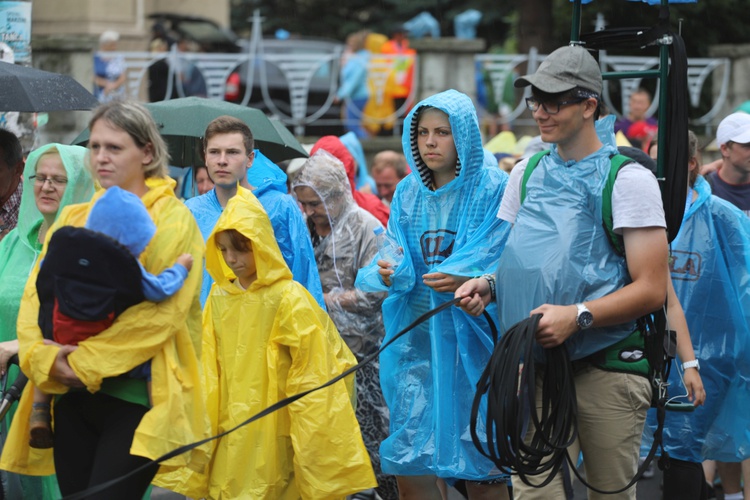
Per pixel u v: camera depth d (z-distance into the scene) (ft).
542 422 35.78
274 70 124.16
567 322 35.19
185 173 71.97
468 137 43.91
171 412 33.24
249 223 40.86
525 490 38.42
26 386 36.37
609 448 36.83
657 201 35.60
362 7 192.24
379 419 51.72
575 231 36.19
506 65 129.08
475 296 39.70
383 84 126.11
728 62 134.10
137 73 115.65
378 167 76.89
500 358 35.88
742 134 57.98
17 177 49.52
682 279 51.75
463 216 44.24
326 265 52.42
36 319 33.88
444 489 53.57
